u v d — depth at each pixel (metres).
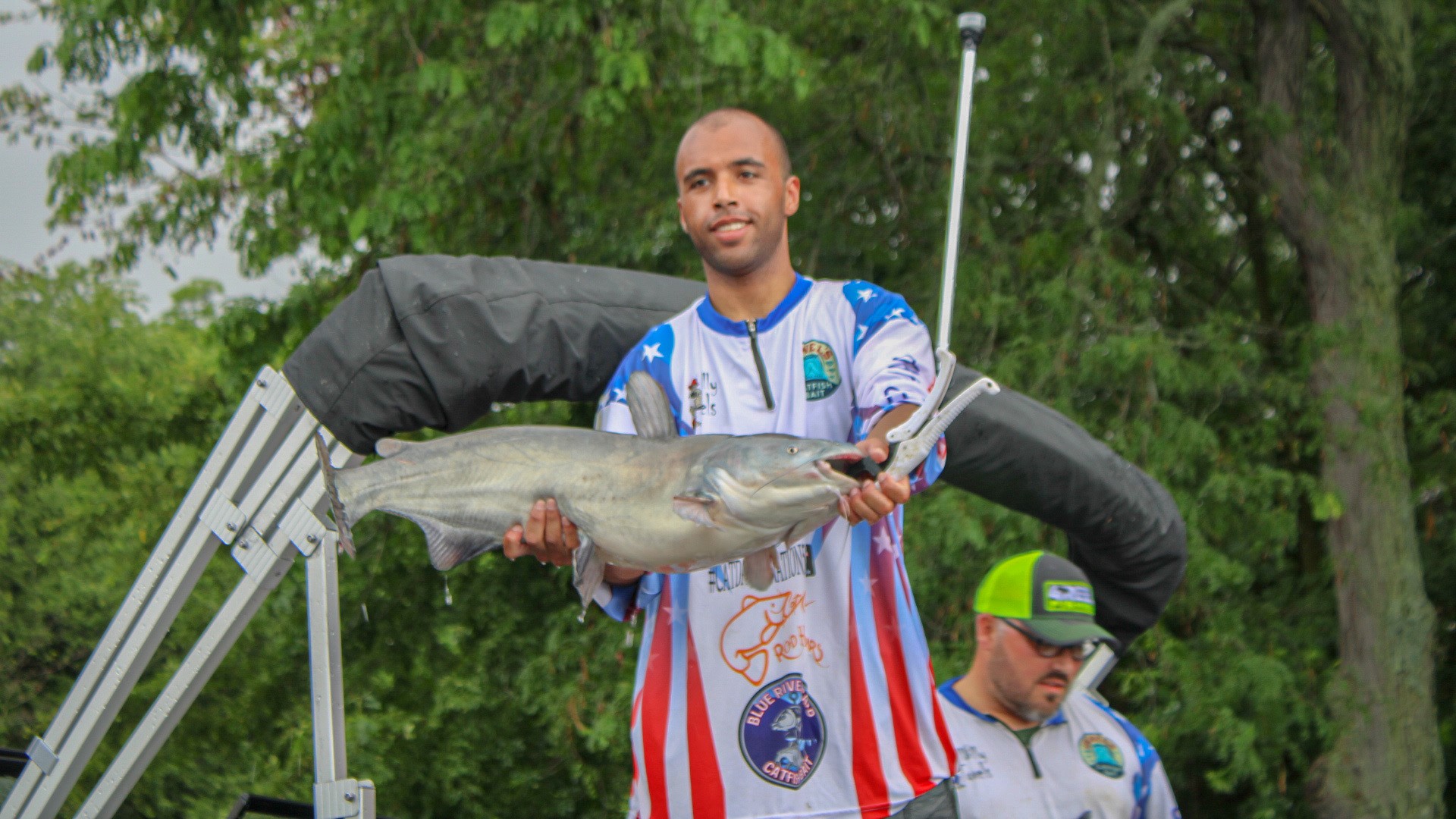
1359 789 9.12
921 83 9.44
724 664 2.52
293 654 11.71
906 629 2.53
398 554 9.56
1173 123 9.43
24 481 15.84
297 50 9.31
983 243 9.04
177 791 13.38
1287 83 10.14
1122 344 8.09
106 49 8.91
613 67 7.74
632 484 2.23
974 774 3.38
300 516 3.34
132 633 3.53
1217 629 8.71
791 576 2.51
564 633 8.88
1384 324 9.75
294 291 9.30
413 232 8.54
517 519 2.33
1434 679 10.17
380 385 3.40
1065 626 3.35
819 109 9.37
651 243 8.93
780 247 2.58
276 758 11.84
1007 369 8.19
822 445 2.07
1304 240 9.97
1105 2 10.07
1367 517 9.33
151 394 12.08
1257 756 8.42
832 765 2.47
